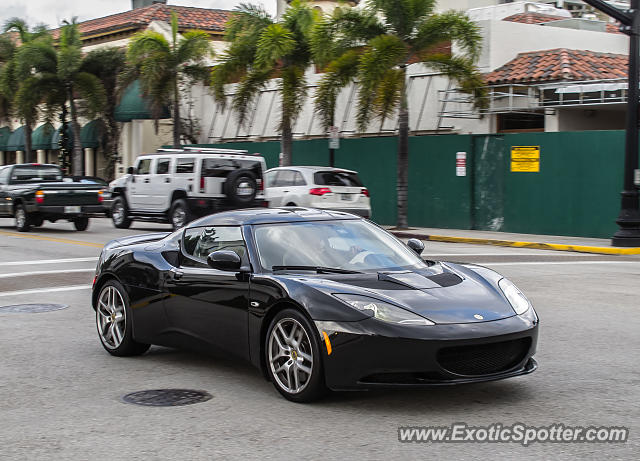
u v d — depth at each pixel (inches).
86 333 350.3
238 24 1088.2
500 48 999.6
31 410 231.0
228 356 260.1
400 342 212.2
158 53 1272.1
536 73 926.4
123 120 1466.5
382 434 203.2
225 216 282.2
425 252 708.0
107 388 256.5
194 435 205.0
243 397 241.9
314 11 1075.3
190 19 1681.8
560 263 609.6
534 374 265.3
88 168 1699.1
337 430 207.2
